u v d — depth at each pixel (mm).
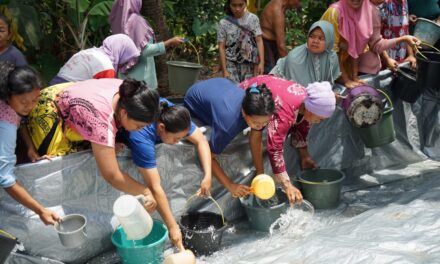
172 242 2791
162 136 2674
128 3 3941
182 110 2627
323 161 3814
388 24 4273
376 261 2537
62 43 5504
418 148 4273
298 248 2762
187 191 3168
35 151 2650
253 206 3289
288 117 2973
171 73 4473
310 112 3027
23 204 2457
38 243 2682
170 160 3002
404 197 3447
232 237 3199
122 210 2412
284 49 4520
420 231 2826
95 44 5504
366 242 2730
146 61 3941
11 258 2598
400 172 4031
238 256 2930
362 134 3682
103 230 2855
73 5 4797
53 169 2627
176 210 3146
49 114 2617
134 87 2318
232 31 4453
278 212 3160
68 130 2629
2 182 2344
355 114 3461
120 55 3613
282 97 2982
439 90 3971
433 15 4664
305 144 3549
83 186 2750
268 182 2928
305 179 3629
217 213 3098
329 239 2816
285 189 3121
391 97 4086
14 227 2646
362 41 3715
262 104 2695
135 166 2895
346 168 3924
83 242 2523
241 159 3383
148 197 2609
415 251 2619
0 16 3184
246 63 4523
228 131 2902
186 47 6879
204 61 6840
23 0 4809
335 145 3822
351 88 3588
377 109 3455
